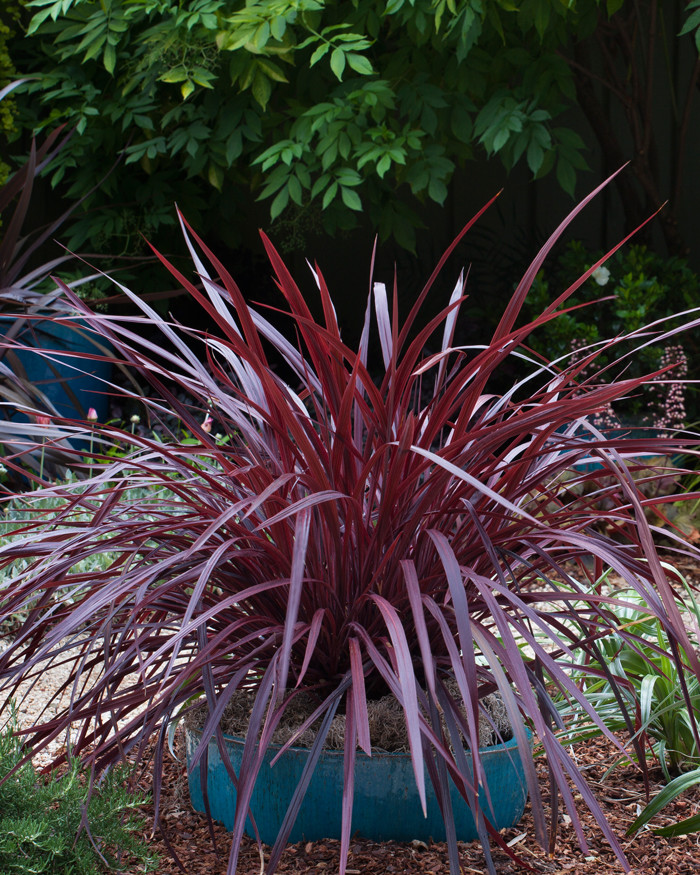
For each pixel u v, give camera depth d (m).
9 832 1.50
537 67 5.22
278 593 1.77
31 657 1.76
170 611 1.86
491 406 2.15
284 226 7.09
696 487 4.79
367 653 1.74
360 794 1.70
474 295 7.57
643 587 1.50
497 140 4.78
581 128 7.71
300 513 1.40
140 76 5.18
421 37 4.99
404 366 1.63
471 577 1.56
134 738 1.63
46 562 1.77
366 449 1.72
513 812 1.84
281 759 1.71
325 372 1.72
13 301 4.21
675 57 7.68
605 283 5.88
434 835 1.73
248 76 4.83
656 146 7.30
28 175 4.62
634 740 1.97
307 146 4.91
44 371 5.32
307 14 4.59
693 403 5.77
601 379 5.59
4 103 5.66
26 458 3.79
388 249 7.70
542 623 1.56
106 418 5.84
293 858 1.67
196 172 5.41
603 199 7.71
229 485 1.94
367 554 1.69
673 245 7.07
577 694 1.52
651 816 1.73
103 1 5.03
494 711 1.92
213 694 1.58
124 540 1.77
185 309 6.95
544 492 1.98
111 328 1.83
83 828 1.62
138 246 6.27
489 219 7.73
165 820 1.87
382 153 4.81
